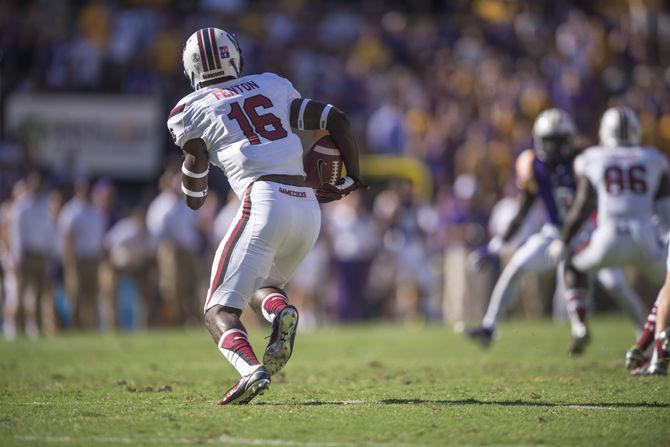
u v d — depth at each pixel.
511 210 50.81
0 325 50.03
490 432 16.00
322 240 53.34
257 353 32.97
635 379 22.95
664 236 28.05
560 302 53.22
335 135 19.36
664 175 26.98
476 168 60.56
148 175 61.81
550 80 76.44
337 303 54.22
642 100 76.81
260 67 69.88
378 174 62.91
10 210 46.28
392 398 20.06
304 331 46.06
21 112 60.59
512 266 31.55
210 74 19.30
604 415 17.66
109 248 49.81
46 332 46.44
